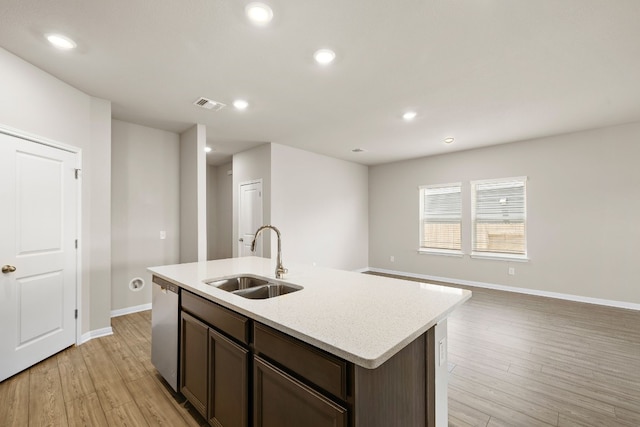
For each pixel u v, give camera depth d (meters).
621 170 3.99
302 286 1.86
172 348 2.07
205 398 1.71
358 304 1.47
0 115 2.20
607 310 3.88
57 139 2.65
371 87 2.84
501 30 1.98
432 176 5.83
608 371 2.37
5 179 2.25
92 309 3.05
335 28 1.96
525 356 2.63
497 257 5.01
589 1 1.71
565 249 4.40
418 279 5.94
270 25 1.93
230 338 1.53
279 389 1.22
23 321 2.37
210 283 2.08
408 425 1.22
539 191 4.61
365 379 1.00
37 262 2.48
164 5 1.74
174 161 4.29
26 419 1.82
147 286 3.99
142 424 1.79
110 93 2.98
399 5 1.75
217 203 6.99
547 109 3.40
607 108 3.37
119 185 3.77
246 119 3.74
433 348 1.38
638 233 3.89
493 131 4.25
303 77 2.65
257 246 5.11
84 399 2.03
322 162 5.78
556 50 2.21
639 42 2.10
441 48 2.19
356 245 6.54
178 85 2.81
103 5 1.74
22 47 2.18
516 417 1.84
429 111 3.46
